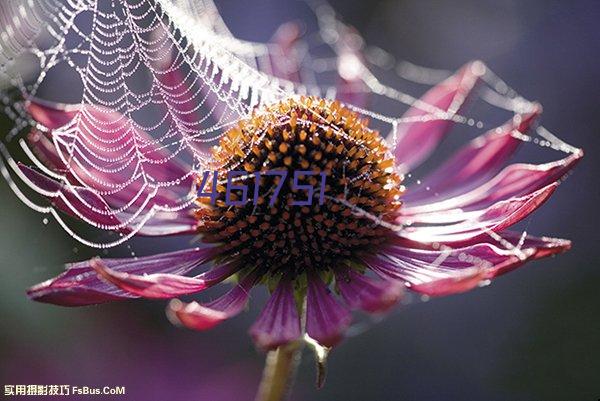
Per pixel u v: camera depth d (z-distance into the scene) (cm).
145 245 32
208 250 26
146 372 31
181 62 28
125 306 31
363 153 26
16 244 31
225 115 29
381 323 34
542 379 34
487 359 34
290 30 32
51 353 30
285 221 25
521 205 25
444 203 27
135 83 32
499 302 35
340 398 33
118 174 27
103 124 27
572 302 35
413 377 34
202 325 22
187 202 27
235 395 31
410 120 30
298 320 24
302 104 26
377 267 25
